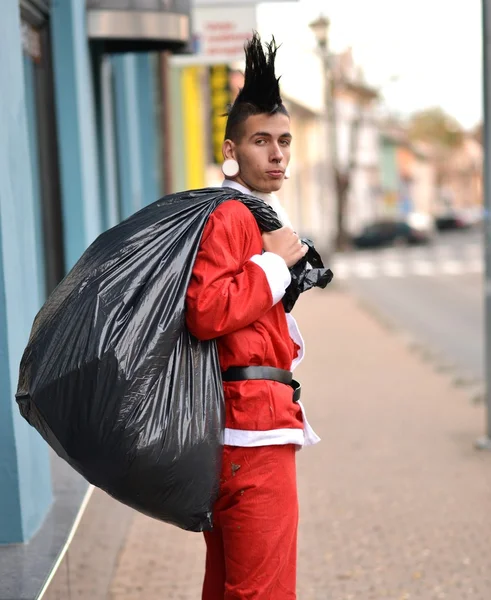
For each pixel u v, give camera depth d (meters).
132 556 4.83
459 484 6.04
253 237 2.64
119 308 2.44
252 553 2.63
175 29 6.47
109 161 7.71
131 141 9.64
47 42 5.87
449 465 6.52
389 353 12.43
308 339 14.20
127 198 9.40
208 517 2.53
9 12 3.67
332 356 12.23
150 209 2.64
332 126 29.08
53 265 5.99
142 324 2.44
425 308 19.02
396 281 26.22
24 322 3.68
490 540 4.94
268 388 2.62
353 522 5.30
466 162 103.56
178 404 2.47
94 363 2.38
